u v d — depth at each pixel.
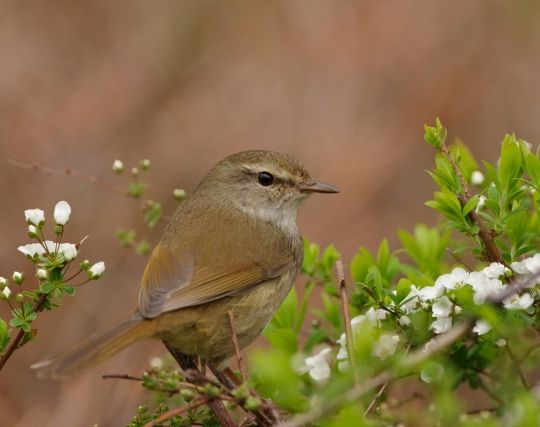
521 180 7.36
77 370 7.03
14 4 15.56
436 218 14.90
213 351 8.37
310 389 7.31
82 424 11.74
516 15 15.81
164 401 8.03
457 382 7.28
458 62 15.70
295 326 8.70
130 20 15.90
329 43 15.94
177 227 9.02
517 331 6.50
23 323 7.10
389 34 15.83
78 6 15.74
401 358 6.05
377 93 15.70
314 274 9.01
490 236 7.34
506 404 6.67
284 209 9.52
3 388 12.46
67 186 14.48
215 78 15.85
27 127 14.87
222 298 8.30
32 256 7.16
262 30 16.17
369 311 7.07
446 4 15.84
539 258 6.75
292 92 15.81
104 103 15.23
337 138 15.52
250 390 6.48
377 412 6.57
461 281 6.81
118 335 7.42
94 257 13.83
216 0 16.22
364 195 15.05
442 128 7.73
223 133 15.52
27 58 15.36
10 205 14.27
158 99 15.49
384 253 8.29
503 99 15.62
